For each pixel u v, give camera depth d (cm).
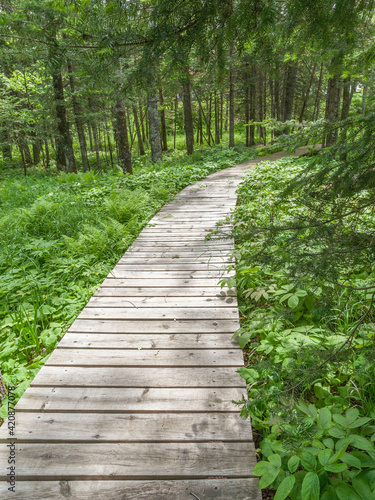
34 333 346
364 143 171
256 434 227
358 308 312
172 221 674
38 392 254
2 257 530
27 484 189
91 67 263
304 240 183
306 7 212
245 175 1050
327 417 193
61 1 224
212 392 251
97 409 236
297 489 177
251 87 1761
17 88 1420
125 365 281
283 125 223
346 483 167
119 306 376
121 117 1179
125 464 198
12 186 1090
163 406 238
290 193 197
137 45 245
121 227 593
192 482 188
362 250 166
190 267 470
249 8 214
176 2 218
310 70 1984
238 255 410
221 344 306
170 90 275
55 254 542
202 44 240
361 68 290
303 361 191
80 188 995
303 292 320
